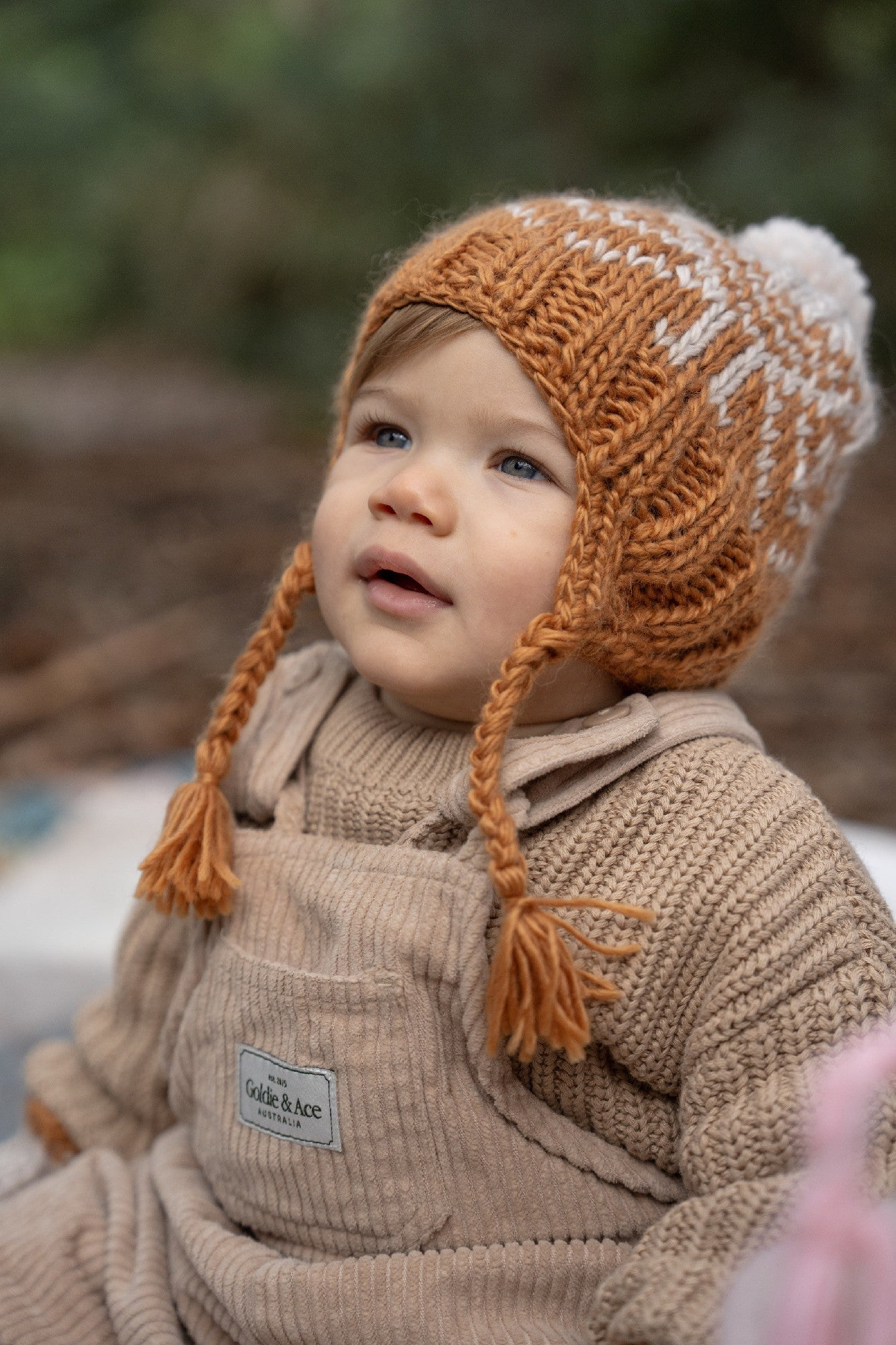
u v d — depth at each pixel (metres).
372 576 1.24
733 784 1.21
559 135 7.86
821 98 6.92
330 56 9.40
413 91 8.59
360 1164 1.16
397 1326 1.12
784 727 3.25
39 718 3.34
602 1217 1.18
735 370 1.23
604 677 1.31
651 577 1.23
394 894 1.18
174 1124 1.50
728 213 6.49
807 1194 0.99
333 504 1.27
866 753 3.08
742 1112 1.08
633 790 1.22
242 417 8.54
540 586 1.19
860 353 1.38
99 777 2.95
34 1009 2.03
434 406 1.22
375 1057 1.15
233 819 1.34
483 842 1.18
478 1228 1.16
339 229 9.12
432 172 8.36
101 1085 1.51
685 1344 0.93
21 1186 1.52
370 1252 1.17
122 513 5.71
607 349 1.19
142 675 3.65
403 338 1.24
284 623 1.36
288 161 9.53
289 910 1.25
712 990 1.15
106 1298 1.27
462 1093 1.17
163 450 7.39
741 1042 1.12
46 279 11.58
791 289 1.32
